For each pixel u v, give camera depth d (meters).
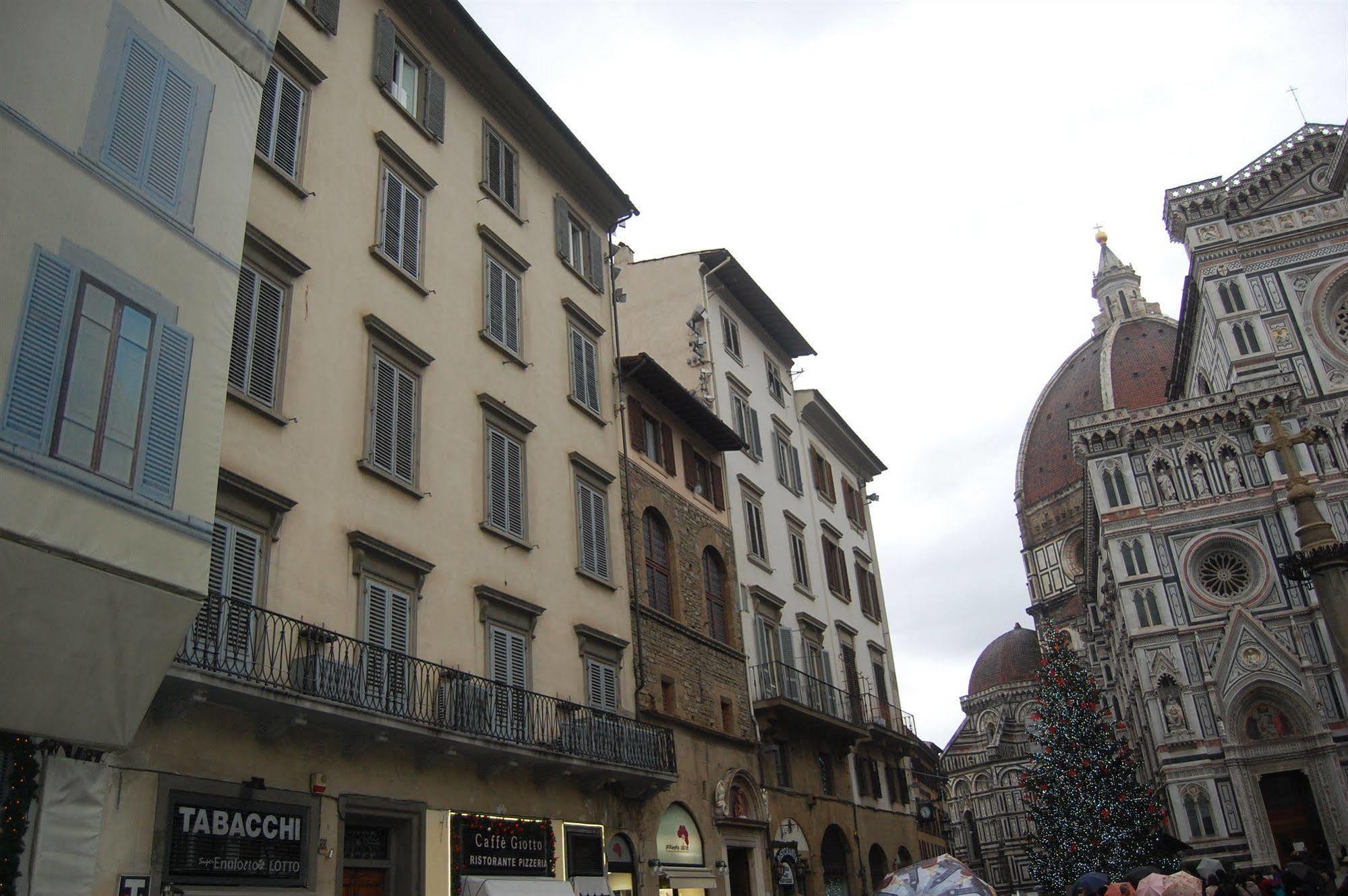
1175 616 60.66
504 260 25.33
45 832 11.95
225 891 14.13
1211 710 58.09
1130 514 63.47
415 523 19.88
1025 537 150.38
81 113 13.27
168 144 14.52
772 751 32.81
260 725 15.28
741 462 37.84
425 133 23.52
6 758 11.67
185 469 13.64
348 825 17.03
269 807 15.20
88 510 12.28
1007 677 137.88
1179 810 56.75
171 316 13.93
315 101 20.28
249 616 15.27
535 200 27.67
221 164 15.37
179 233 14.34
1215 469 62.94
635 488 29.23
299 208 19.08
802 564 41.00
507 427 23.64
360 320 19.86
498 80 26.34
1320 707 56.25
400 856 17.66
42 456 11.89
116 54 13.98
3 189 12.06
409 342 20.77
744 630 33.88
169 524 13.22
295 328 18.23
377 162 21.59
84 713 12.30
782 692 34.59
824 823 35.34
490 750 19.08
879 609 49.41
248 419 16.72
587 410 27.31
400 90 23.34
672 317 39.44
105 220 13.28
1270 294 65.38
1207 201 68.19
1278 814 56.50
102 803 12.72
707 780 28.39
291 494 17.16
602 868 22.52
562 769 21.22
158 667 13.04
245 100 16.14
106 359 12.90
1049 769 61.00
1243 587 60.94
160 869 13.41
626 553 27.66
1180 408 64.19
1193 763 57.25
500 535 22.22
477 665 20.56
